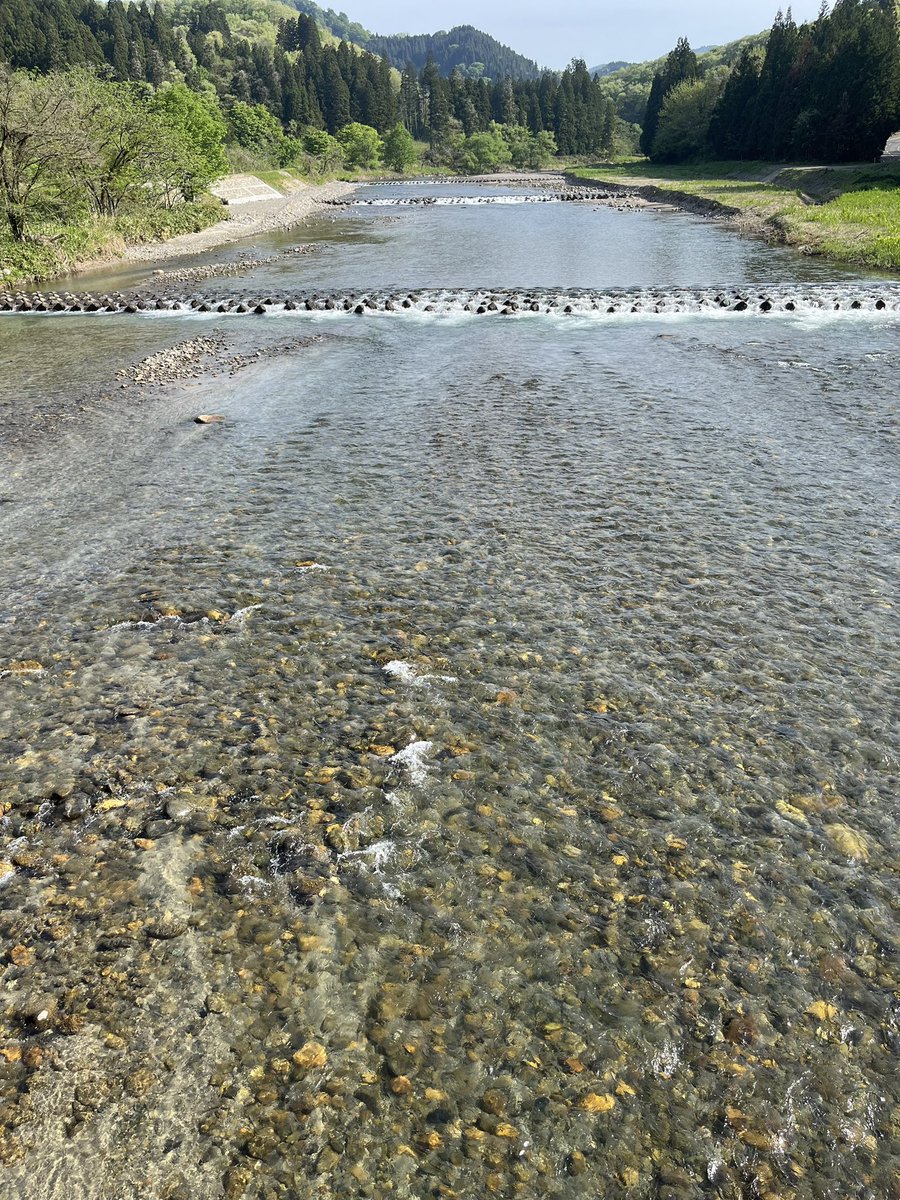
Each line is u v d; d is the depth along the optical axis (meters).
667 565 9.21
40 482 12.27
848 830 5.54
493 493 11.39
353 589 8.86
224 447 13.60
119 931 4.84
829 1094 3.96
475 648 7.70
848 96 73.88
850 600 8.38
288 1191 3.54
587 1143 3.74
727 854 5.36
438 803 5.82
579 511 10.73
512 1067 4.07
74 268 37.44
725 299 24.80
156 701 7.05
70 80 40.53
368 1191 3.54
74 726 6.75
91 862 5.36
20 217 36.06
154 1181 3.59
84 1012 4.35
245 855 5.39
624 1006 4.38
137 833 5.60
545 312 24.62
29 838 5.57
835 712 6.71
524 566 9.27
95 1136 3.77
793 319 22.67
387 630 8.05
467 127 174.50
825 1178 3.63
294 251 42.22
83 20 163.25
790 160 82.81
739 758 6.22
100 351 21.20
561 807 5.78
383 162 155.25
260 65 162.88
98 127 40.69
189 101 60.56
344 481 11.99
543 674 7.29
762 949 4.71
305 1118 3.83
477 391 16.58
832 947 4.72
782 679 7.14
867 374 16.88
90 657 7.73
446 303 25.97
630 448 13.04
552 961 4.64
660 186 80.25
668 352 19.30
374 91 163.38
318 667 7.48
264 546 9.95
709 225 48.44
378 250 41.66
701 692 6.99
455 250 40.75
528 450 13.08
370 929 4.84
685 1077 4.04
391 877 5.21
